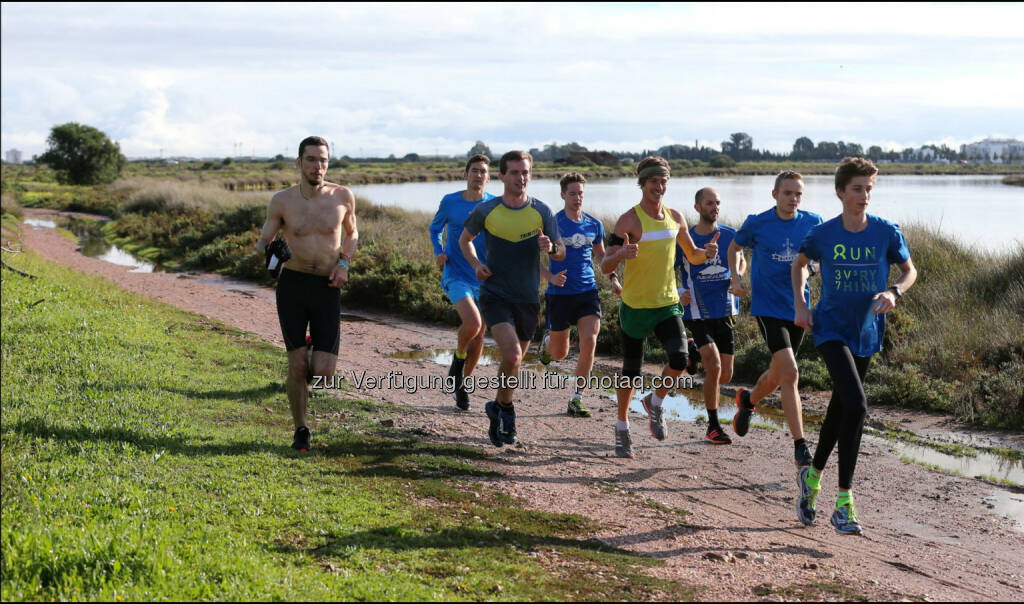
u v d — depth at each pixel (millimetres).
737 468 6773
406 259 17500
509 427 6500
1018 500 6191
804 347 11047
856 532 4984
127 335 10336
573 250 7762
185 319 13055
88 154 83312
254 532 4488
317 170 6008
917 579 4551
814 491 5332
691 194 45625
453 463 6242
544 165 116812
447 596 3732
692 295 7418
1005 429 8289
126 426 6320
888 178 80062
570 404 8383
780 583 4305
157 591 3514
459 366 8250
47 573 3672
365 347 12219
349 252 6141
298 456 6023
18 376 7891
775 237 6309
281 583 3705
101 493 4773
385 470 5918
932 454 7562
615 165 115625
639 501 5773
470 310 7590
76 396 7250
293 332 6062
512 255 6238
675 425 8227
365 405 8062
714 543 4988
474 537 4691
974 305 11500
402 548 4402
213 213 32375
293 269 6047
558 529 5039
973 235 21797
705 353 7367
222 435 6402
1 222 34062
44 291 13539
